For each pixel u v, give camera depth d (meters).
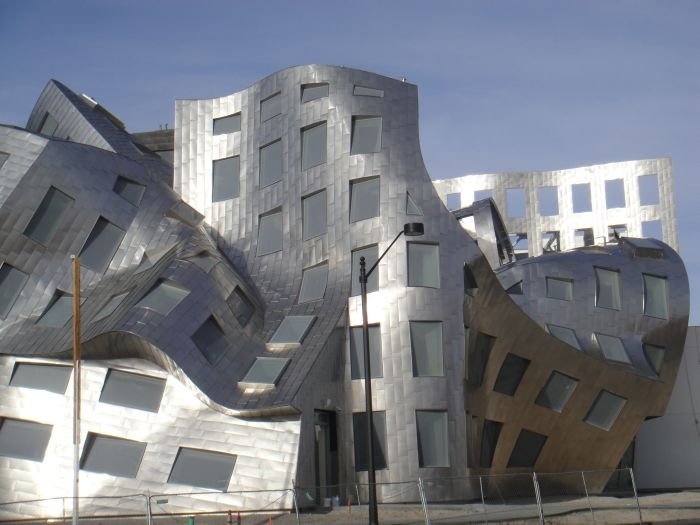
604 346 52.00
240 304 42.34
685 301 54.03
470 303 43.75
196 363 38.12
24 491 37.34
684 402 60.00
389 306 41.91
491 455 46.44
